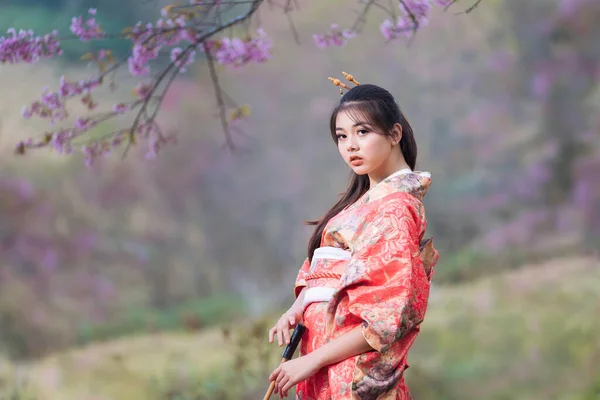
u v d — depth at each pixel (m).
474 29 22.39
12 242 21.45
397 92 24.08
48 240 21.91
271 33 25.47
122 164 24.14
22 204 21.77
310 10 25.11
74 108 20.83
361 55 24.50
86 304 21.36
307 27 25.19
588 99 20.75
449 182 23.38
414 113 23.80
